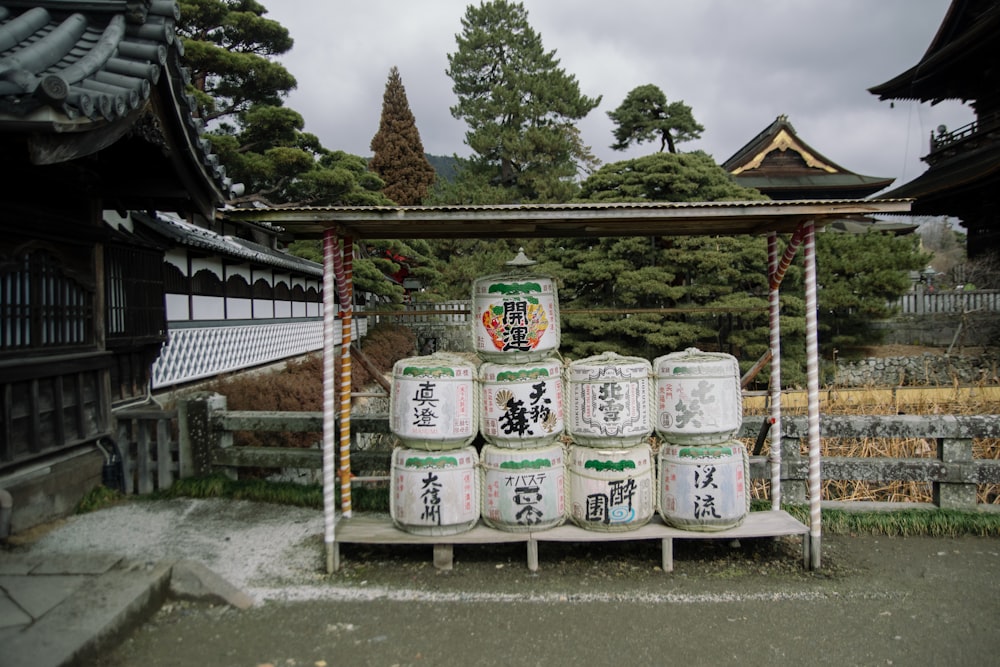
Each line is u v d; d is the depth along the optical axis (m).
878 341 19.17
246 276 13.63
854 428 5.43
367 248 23.05
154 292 7.07
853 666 3.24
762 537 4.88
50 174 5.03
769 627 3.63
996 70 20.34
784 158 30.59
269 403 10.11
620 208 4.16
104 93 3.80
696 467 4.34
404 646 3.42
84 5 4.54
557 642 3.46
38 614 3.34
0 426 4.54
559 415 4.52
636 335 14.94
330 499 4.34
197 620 3.68
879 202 4.09
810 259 4.42
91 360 5.55
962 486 5.34
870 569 4.43
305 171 17.73
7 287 4.64
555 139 31.69
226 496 5.75
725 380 4.41
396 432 4.49
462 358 4.73
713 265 14.73
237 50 19.05
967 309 20.14
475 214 4.19
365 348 19.83
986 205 19.62
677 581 4.23
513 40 34.38
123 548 4.62
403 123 34.94
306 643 3.44
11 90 3.28
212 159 5.72
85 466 5.48
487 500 4.44
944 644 3.45
